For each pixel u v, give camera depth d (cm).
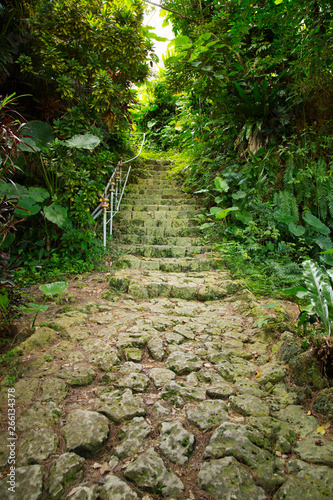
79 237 338
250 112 426
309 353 172
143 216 473
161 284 298
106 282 309
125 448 125
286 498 108
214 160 498
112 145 507
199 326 232
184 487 111
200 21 434
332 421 144
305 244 390
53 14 359
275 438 134
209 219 438
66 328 218
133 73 432
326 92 389
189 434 132
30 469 114
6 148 199
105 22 366
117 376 170
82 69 362
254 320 239
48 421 137
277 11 387
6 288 185
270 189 405
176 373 177
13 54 346
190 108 600
